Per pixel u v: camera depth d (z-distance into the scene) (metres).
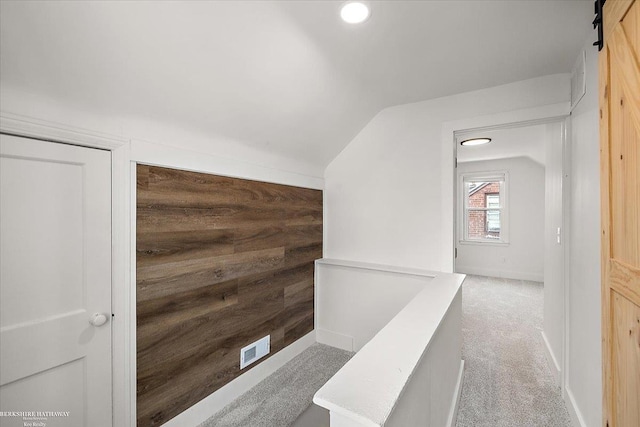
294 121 2.06
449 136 2.23
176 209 1.60
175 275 1.60
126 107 1.33
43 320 1.13
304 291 2.64
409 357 0.83
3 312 1.04
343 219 2.76
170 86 1.36
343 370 0.76
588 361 1.45
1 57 0.95
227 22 1.23
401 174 2.44
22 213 1.08
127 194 1.38
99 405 1.29
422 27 1.39
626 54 0.89
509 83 2.01
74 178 1.21
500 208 5.46
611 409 1.02
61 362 1.18
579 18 1.33
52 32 0.96
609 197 1.03
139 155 1.41
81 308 1.24
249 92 1.63
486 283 4.93
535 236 5.11
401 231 2.45
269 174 2.21
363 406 0.61
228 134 1.83
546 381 2.07
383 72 1.84
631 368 0.88
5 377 1.04
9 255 1.05
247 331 2.05
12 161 1.05
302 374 2.23
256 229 2.13
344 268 2.64
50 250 1.15
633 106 0.86
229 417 1.76
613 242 1.01
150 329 1.48
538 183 5.07
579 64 1.59
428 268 2.33
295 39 1.44
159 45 1.18
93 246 1.27
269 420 1.73
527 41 1.52
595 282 1.35
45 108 1.10
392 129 2.47
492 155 4.87
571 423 1.65
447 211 2.25
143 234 1.45
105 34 1.05
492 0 1.22
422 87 2.07
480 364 2.31
